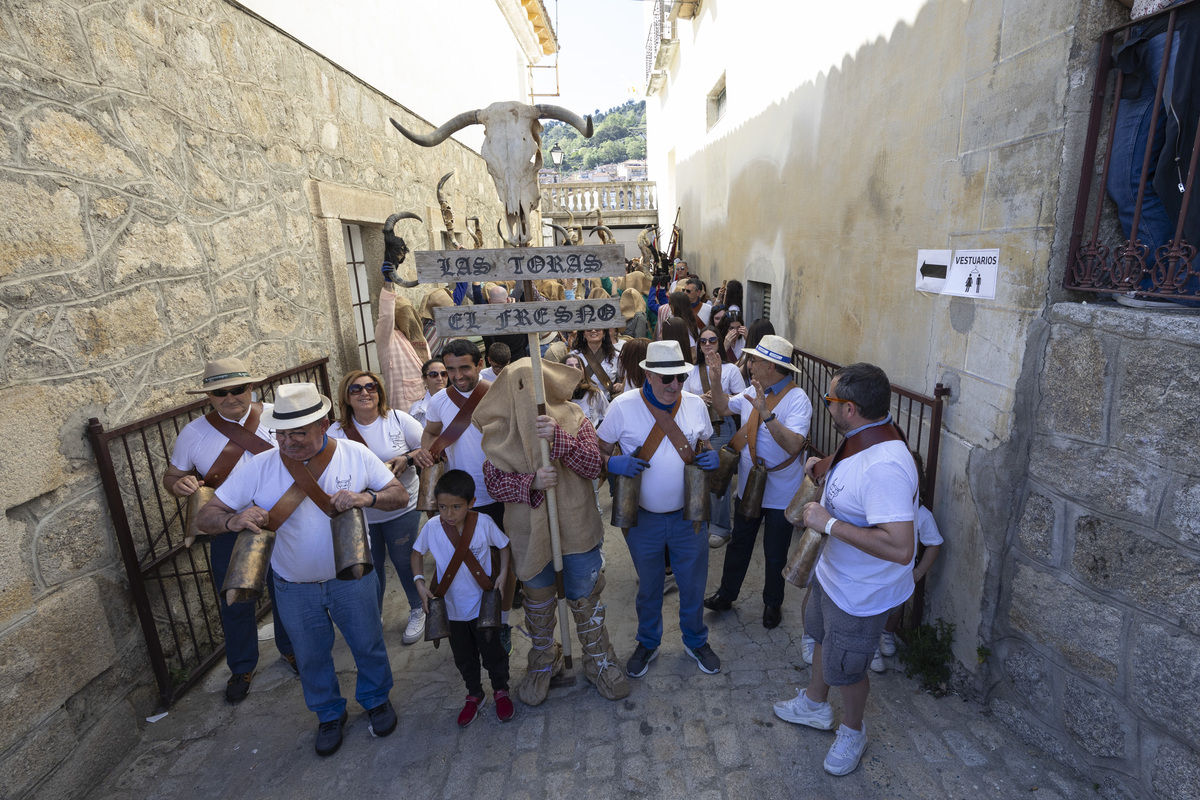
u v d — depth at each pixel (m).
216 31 3.69
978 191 2.80
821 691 2.75
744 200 8.01
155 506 3.15
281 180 4.35
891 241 3.68
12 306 2.43
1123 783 2.24
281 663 3.54
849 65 4.29
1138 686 2.14
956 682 3.04
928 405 3.20
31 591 2.46
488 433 2.86
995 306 2.70
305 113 4.68
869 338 4.02
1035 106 2.42
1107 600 2.24
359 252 5.94
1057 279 2.41
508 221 2.68
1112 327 2.14
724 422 4.39
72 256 2.70
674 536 3.01
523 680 3.13
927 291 3.24
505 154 2.59
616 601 4.03
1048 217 2.39
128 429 2.91
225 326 3.73
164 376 3.23
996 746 2.67
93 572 2.78
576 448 2.72
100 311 2.84
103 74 2.88
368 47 5.84
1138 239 2.24
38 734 2.45
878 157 3.85
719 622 3.70
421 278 2.58
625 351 4.22
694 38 12.27
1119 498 2.16
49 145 2.60
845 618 2.40
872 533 2.19
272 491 2.62
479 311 2.61
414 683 3.31
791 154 5.79
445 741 2.87
